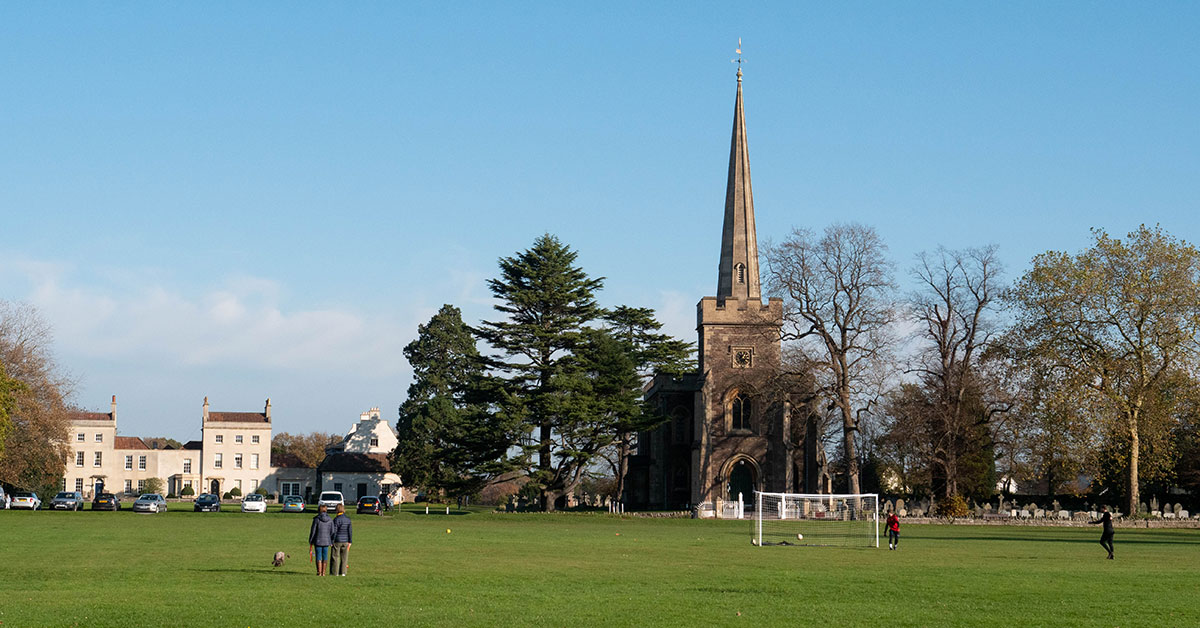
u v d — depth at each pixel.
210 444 142.75
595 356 88.75
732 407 93.00
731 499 92.12
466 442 87.00
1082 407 70.25
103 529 56.91
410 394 116.25
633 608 24.86
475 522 74.50
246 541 47.12
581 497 138.25
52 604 24.47
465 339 116.88
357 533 56.62
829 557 41.84
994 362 78.69
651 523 75.06
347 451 147.88
